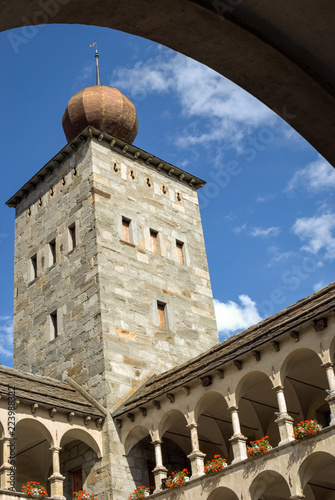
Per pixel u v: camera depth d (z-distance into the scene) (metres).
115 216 35.31
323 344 23.05
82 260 34.19
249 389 27.22
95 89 39.47
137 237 35.81
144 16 4.58
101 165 36.25
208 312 37.25
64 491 29.55
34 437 28.97
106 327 31.78
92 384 30.80
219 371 25.84
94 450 28.92
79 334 32.69
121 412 29.08
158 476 27.12
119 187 36.44
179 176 40.41
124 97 39.69
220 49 4.90
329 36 4.77
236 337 27.50
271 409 29.58
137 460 29.25
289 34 4.82
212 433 30.56
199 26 4.72
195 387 26.78
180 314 35.59
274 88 5.12
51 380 31.53
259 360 24.88
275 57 4.90
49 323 34.78
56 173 38.28
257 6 4.66
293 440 22.94
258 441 24.27
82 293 33.47
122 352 31.75
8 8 3.94
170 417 28.23
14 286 38.22
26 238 38.88
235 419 24.98
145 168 38.66
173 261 37.03
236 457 24.45
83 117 38.81
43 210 38.31
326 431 22.09
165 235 37.53
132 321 33.03
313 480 26.11
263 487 24.08
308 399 28.38
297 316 23.97
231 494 24.92
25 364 35.12
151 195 38.00
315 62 4.96
